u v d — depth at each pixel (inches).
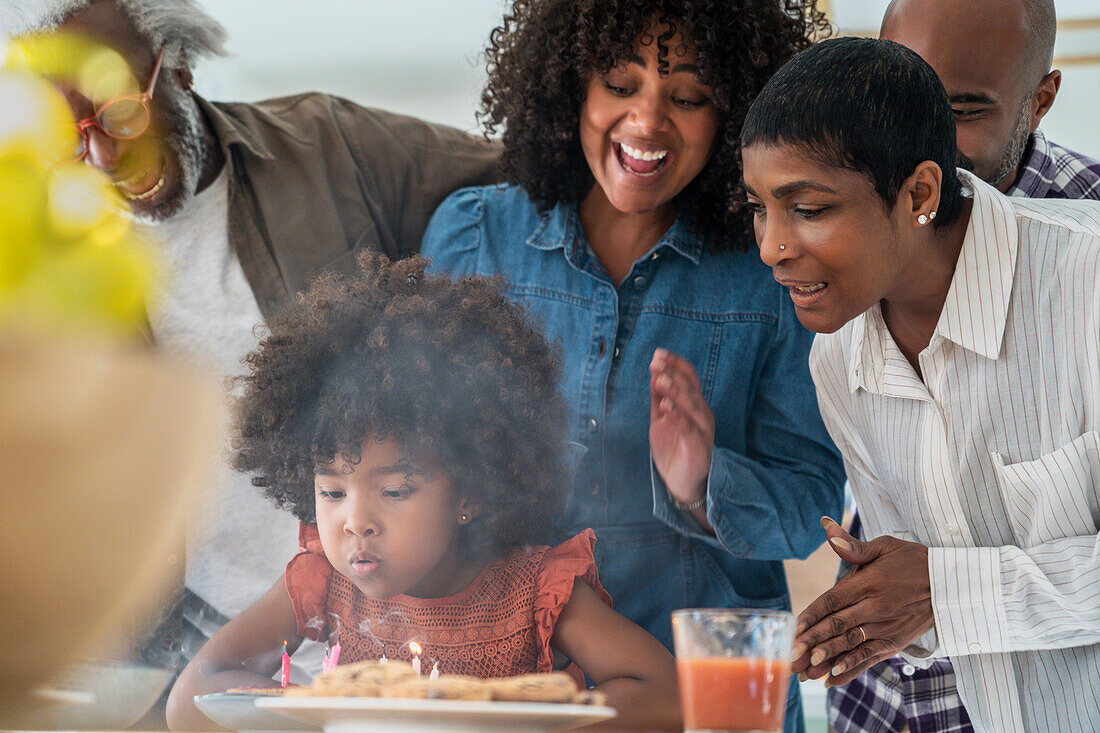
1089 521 45.6
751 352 58.4
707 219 59.6
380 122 70.9
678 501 53.1
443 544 43.2
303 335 45.1
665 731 38.9
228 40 67.1
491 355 46.6
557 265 60.6
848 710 61.7
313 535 47.1
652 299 58.8
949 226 44.6
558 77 57.6
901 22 55.9
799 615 42.4
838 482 59.2
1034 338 45.7
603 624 43.2
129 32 57.2
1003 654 48.4
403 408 42.3
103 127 45.4
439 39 115.1
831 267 40.9
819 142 39.2
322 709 27.8
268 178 65.7
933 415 48.1
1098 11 126.9
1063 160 62.4
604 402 57.9
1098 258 43.4
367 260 50.4
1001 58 53.9
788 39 56.6
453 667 43.6
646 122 54.1
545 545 48.4
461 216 63.8
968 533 48.4
